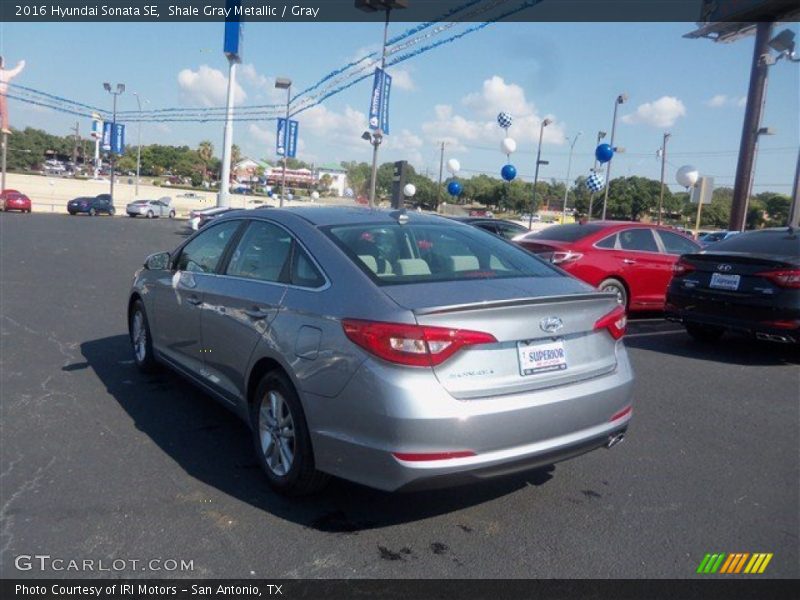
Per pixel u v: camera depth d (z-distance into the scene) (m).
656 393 6.08
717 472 4.30
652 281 9.82
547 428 3.30
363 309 3.28
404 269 3.69
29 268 13.88
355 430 3.20
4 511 3.54
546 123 27.67
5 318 8.60
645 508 3.77
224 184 36.88
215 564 3.10
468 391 3.13
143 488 3.85
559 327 3.42
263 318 3.88
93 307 9.71
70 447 4.43
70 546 3.23
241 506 3.67
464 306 3.11
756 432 5.07
